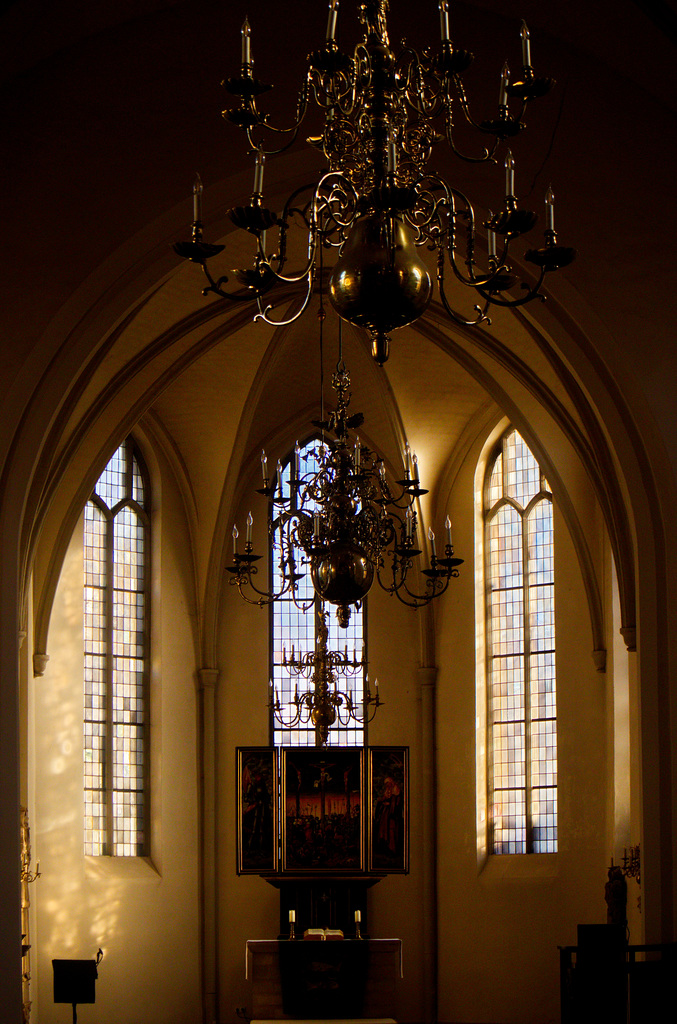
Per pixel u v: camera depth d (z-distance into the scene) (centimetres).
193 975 2056
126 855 2044
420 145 802
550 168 1298
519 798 2088
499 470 2195
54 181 1273
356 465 1259
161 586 2155
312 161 1291
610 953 1212
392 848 2050
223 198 1290
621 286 1285
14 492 1251
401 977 2020
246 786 2055
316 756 2062
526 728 2092
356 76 777
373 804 2058
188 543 2198
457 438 2191
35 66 1287
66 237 1267
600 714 1947
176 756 2123
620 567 1534
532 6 1266
